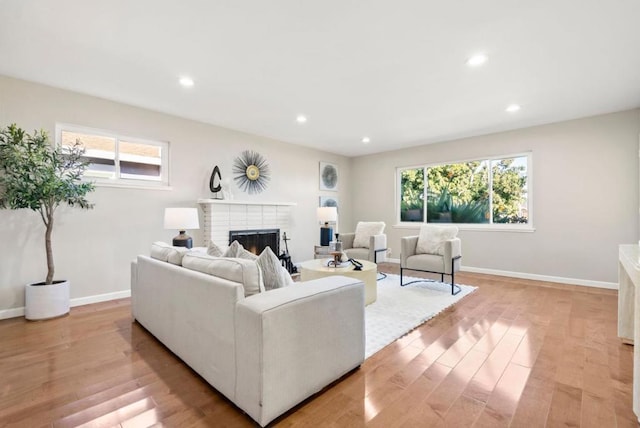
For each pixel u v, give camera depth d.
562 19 2.03
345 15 2.01
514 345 2.35
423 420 1.51
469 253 5.22
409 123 4.41
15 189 2.68
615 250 3.98
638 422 1.48
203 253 2.35
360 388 1.79
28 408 1.60
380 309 3.17
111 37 2.25
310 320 1.64
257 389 1.44
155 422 1.49
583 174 4.18
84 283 3.37
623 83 3.05
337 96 3.40
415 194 5.98
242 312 1.52
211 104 3.65
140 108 3.75
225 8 1.93
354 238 5.18
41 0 1.84
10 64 2.67
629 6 1.90
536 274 4.56
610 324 2.77
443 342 2.41
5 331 2.61
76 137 3.35
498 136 4.89
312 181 6.02
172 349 2.16
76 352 2.23
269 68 2.74
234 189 4.74
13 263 2.97
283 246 5.38
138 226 3.74
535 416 1.54
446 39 2.29
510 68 2.73
